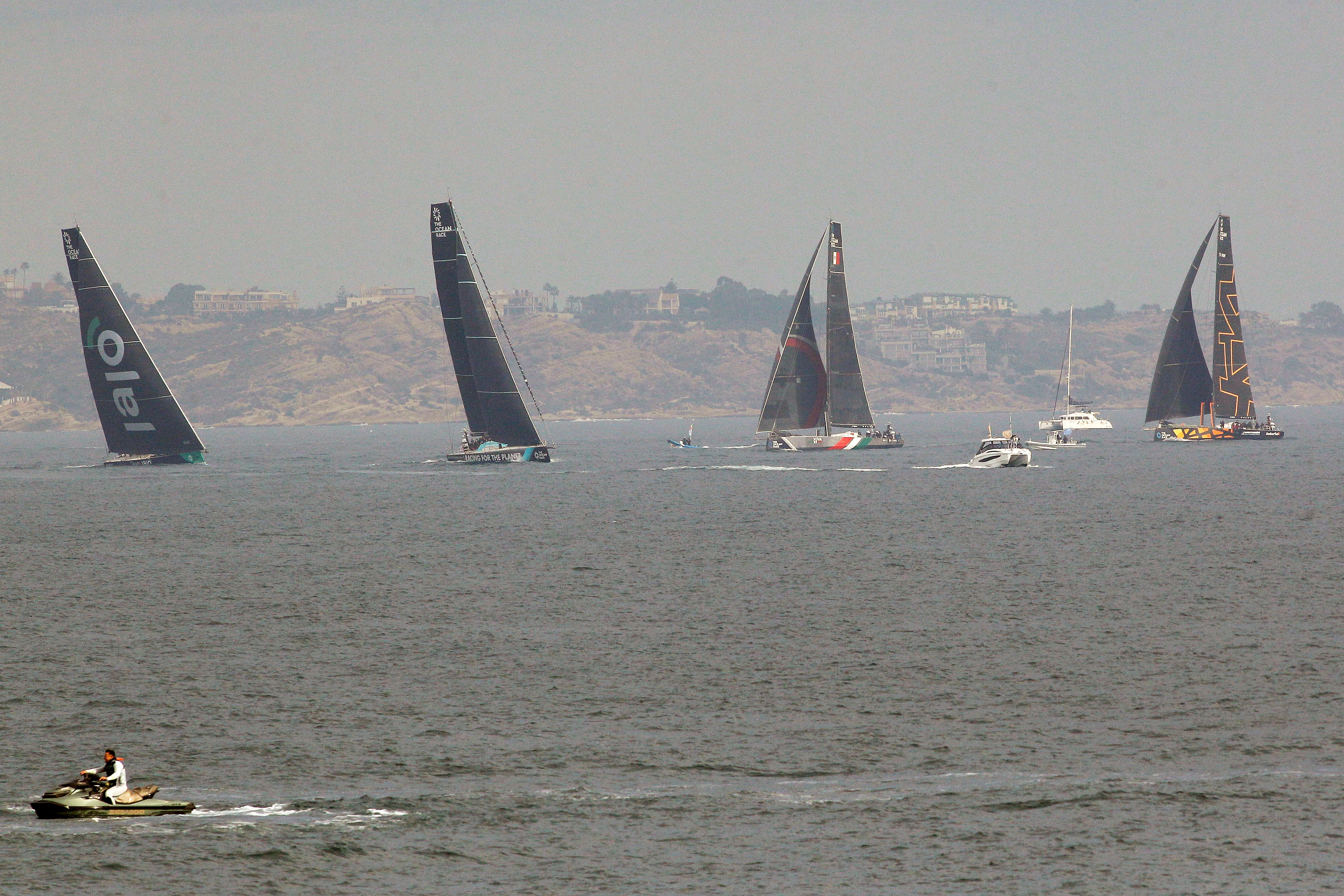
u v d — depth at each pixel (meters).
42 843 102.12
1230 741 123.38
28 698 142.12
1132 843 100.62
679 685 146.38
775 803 109.81
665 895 93.25
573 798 111.12
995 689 142.50
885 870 96.81
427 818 106.88
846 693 141.62
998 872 96.19
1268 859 97.50
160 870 97.56
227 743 126.12
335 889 94.88
